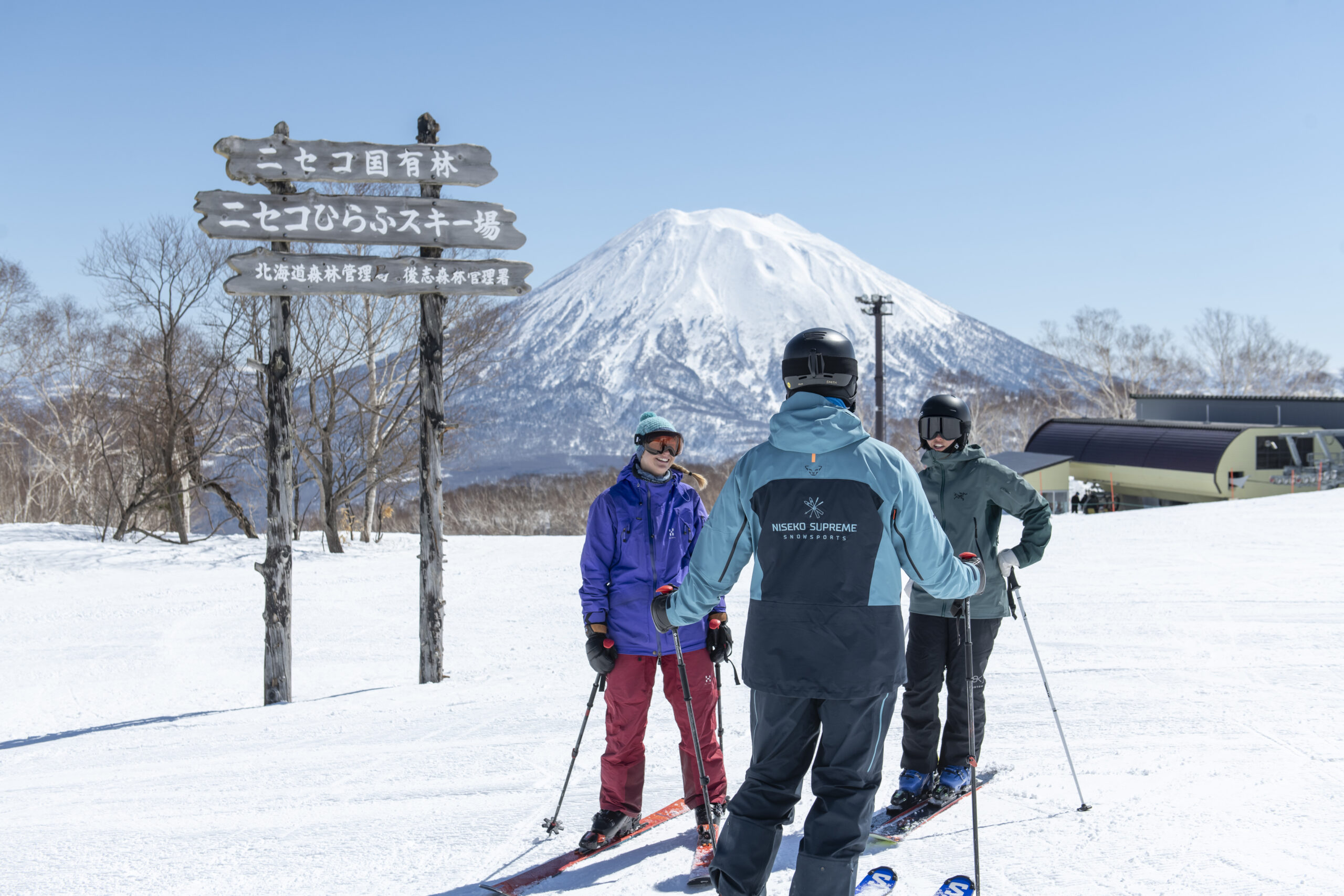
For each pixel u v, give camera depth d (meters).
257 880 3.08
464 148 7.83
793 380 2.47
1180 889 2.68
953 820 3.37
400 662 9.39
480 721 5.59
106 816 3.96
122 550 20.03
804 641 2.34
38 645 10.83
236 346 25.16
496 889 2.92
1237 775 3.74
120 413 28.22
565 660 8.14
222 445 26.23
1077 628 7.89
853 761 2.36
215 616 12.81
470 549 22.75
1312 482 33.12
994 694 5.48
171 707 7.82
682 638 3.32
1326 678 5.64
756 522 2.45
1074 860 2.94
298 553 21.39
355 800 4.01
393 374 27.03
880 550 2.35
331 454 24.55
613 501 3.37
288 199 7.57
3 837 3.70
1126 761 4.00
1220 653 6.61
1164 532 17.06
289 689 7.48
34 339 37.38
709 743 3.36
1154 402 42.84
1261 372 72.06
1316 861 2.84
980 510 3.62
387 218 7.74
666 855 3.19
